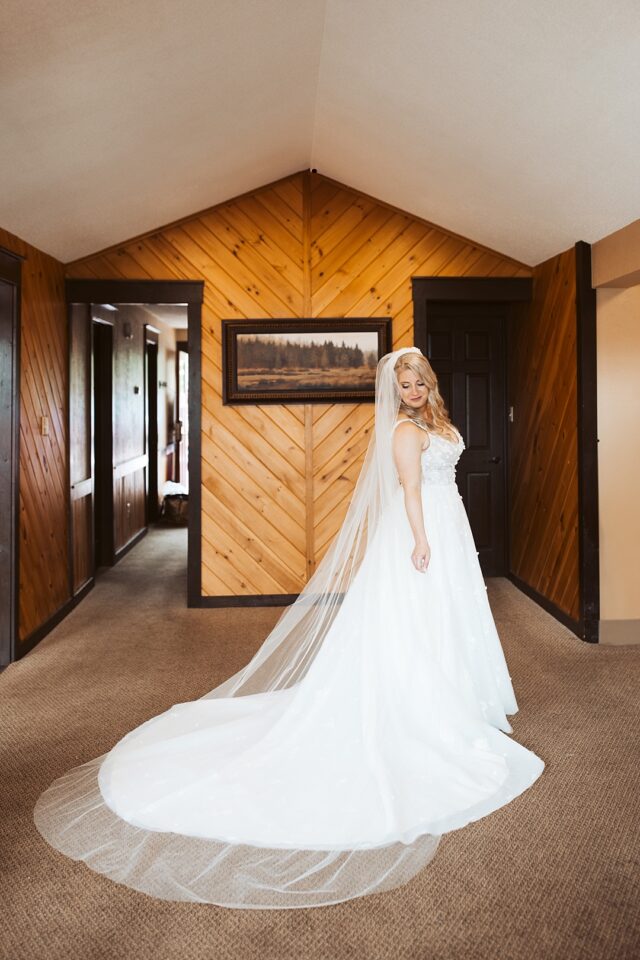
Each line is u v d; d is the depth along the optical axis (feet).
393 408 9.82
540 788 8.70
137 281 17.11
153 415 30.73
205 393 17.42
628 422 14.57
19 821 8.02
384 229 17.42
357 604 9.28
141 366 27.27
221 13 9.39
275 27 10.38
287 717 8.95
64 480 17.01
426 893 6.78
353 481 17.57
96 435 22.25
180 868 7.10
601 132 10.59
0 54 8.33
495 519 20.45
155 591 19.24
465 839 7.63
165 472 32.94
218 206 17.19
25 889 6.86
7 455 13.44
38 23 8.04
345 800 7.96
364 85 12.29
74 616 16.84
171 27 9.18
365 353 17.40
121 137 11.64
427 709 8.97
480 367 20.29
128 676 12.76
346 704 8.90
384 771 8.29
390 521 9.57
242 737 9.12
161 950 6.08
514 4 8.70
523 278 17.72
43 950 6.09
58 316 16.42
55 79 9.22
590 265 14.60
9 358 13.41
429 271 17.48
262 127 13.78
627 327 14.55
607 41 8.70
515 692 11.78
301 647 10.41
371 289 17.44
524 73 9.98
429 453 9.66
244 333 17.29
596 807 8.29
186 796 8.09
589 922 6.40
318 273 17.37
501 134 11.88
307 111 14.01
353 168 16.06
